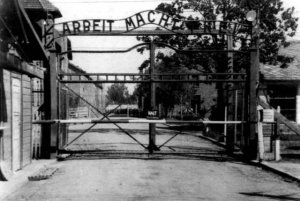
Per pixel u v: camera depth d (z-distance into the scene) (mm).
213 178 11219
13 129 10992
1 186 9555
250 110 14953
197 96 41406
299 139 17328
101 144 20234
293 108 25406
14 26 10344
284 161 13938
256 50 15180
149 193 9078
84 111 47906
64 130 18641
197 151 17484
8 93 10461
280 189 9844
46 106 14828
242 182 10727
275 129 14109
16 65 9844
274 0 27656
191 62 27875
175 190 9469
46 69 14758
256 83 15117
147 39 28266
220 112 21500
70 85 44906
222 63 25266
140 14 15352
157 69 39344
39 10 17750
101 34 15266
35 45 12078
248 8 27141
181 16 27578
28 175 10891
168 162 14078
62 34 15062
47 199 8406
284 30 28328
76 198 8508
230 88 18734
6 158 10367
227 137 16969
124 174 11547
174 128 35094
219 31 15516
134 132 29812
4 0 9250
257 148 14609
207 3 27219
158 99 40688
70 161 14180
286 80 24906
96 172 11875
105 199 8430
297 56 28688
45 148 14461
